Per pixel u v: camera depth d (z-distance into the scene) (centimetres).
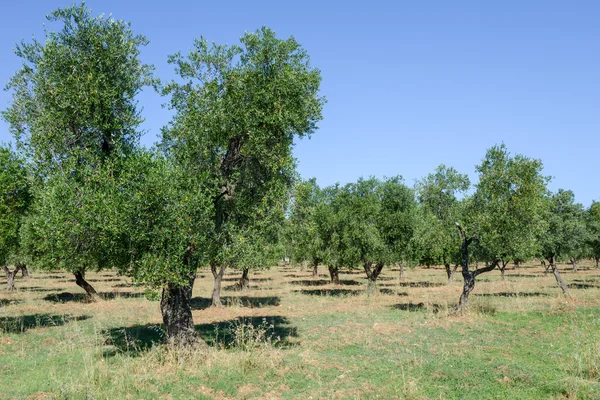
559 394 1000
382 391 1051
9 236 1864
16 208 1909
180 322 1395
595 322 1869
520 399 986
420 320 2080
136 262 1207
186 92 1548
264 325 2005
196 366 1249
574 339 1576
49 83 1350
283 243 3775
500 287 3647
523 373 1138
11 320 2184
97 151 1388
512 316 2092
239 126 1433
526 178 2145
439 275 5712
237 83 1449
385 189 3500
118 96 1428
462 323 1961
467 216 2375
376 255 3197
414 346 1528
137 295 3394
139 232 1198
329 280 4947
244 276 3759
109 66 1421
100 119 1359
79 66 1363
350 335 1720
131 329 1931
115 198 1179
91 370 1134
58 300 3061
